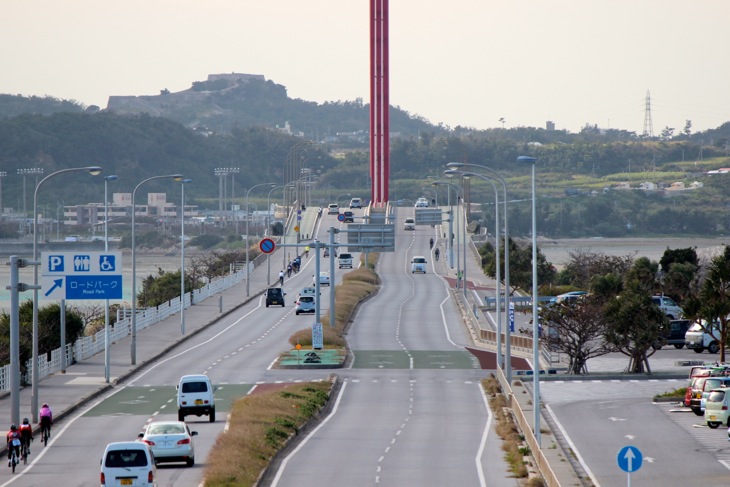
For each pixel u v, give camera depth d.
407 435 151.50
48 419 146.50
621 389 193.50
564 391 191.25
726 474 120.25
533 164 138.38
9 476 122.38
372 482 116.56
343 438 149.00
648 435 147.62
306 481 117.38
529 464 125.56
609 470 123.31
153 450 123.19
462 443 144.25
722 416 152.25
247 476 114.81
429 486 114.00
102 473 103.69
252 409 160.50
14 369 154.75
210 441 143.38
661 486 113.75
